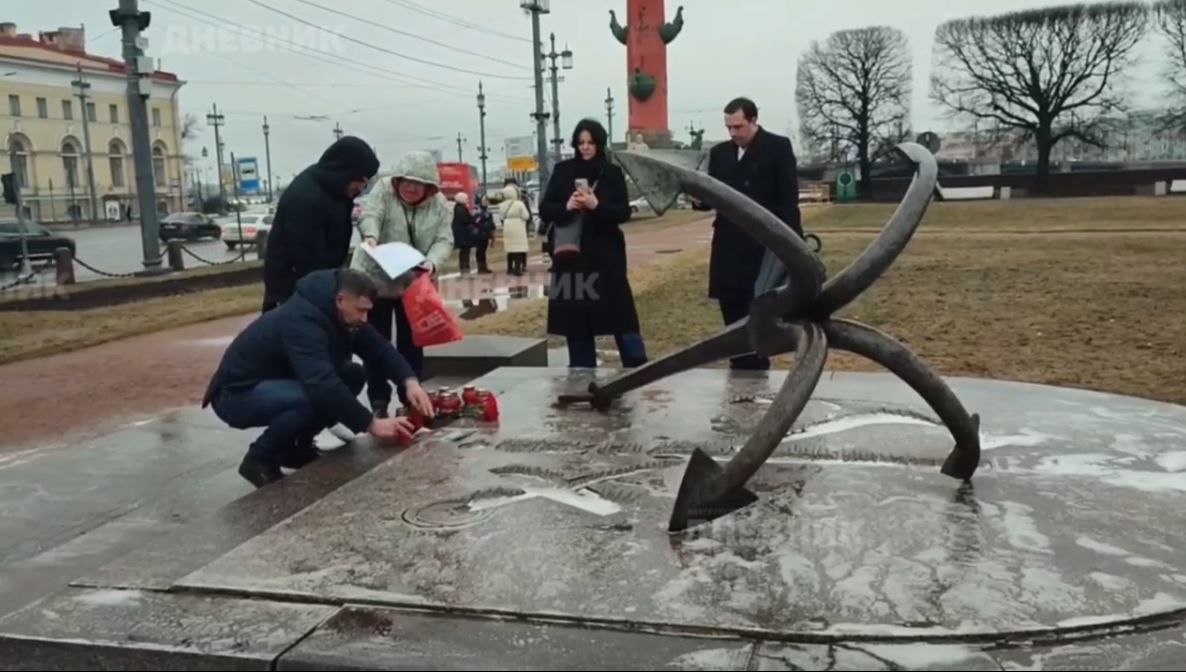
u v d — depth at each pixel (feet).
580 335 20.56
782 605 8.52
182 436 19.89
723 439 14.14
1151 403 16.29
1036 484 11.87
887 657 7.72
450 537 10.30
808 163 192.75
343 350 14.79
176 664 8.06
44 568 12.63
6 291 56.03
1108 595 8.71
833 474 12.24
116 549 13.34
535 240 107.76
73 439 20.49
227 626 8.43
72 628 8.48
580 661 7.70
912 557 9.55
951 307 40.86
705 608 8.48
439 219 19.29
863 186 173.68
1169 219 101.76
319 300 14.42
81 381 28.17
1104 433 14.33
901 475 12.21
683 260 68.74
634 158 12.55
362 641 8.09
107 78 201.36
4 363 31.83
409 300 17.84
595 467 12.78
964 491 11.60
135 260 90.27
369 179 17.60
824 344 11.51
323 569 9.52
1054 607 8.48
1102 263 56.70
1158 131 187.52
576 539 10.16
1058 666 7.63
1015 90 183.11
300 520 10.94
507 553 9.80
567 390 17.66
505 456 13.41
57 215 191.62
